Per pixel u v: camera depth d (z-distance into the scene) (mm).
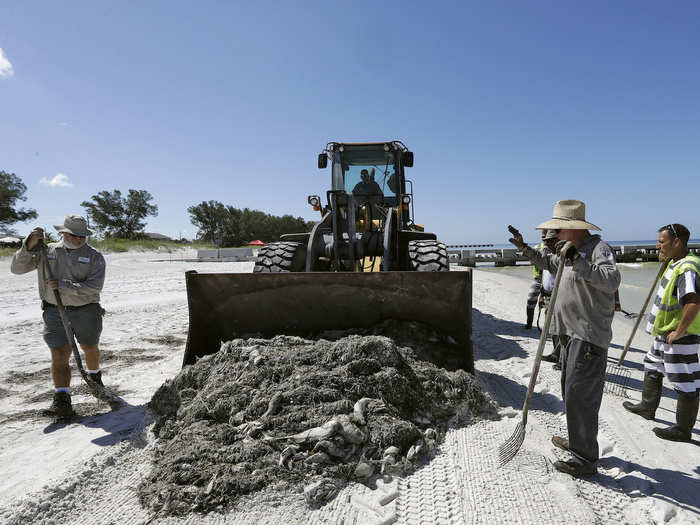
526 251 2520
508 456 2436
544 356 4844
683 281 2873
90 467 2502
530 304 6379
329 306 3820
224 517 2041
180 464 2354
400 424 2596
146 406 3463
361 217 5523
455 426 2895
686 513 2139
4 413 3352
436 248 4891
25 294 9883
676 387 2932
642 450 2791
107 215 62844
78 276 3328
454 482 2291
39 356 4898
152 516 2082
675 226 3109
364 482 2293
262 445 2461
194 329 3834
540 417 3188
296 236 5973
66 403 3266
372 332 3742
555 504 2127
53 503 2188
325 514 2047
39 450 2750
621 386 4035
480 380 3926
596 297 2281
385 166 6227
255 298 3812
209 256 28797
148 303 8602
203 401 2904
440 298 3686
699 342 2906
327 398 2742
